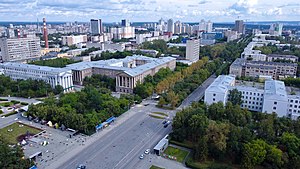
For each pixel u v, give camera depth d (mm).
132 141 183750
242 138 156750
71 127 199625
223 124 160000
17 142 178125
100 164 154125
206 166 150500
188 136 182625
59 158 159750
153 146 177125
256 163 142625
